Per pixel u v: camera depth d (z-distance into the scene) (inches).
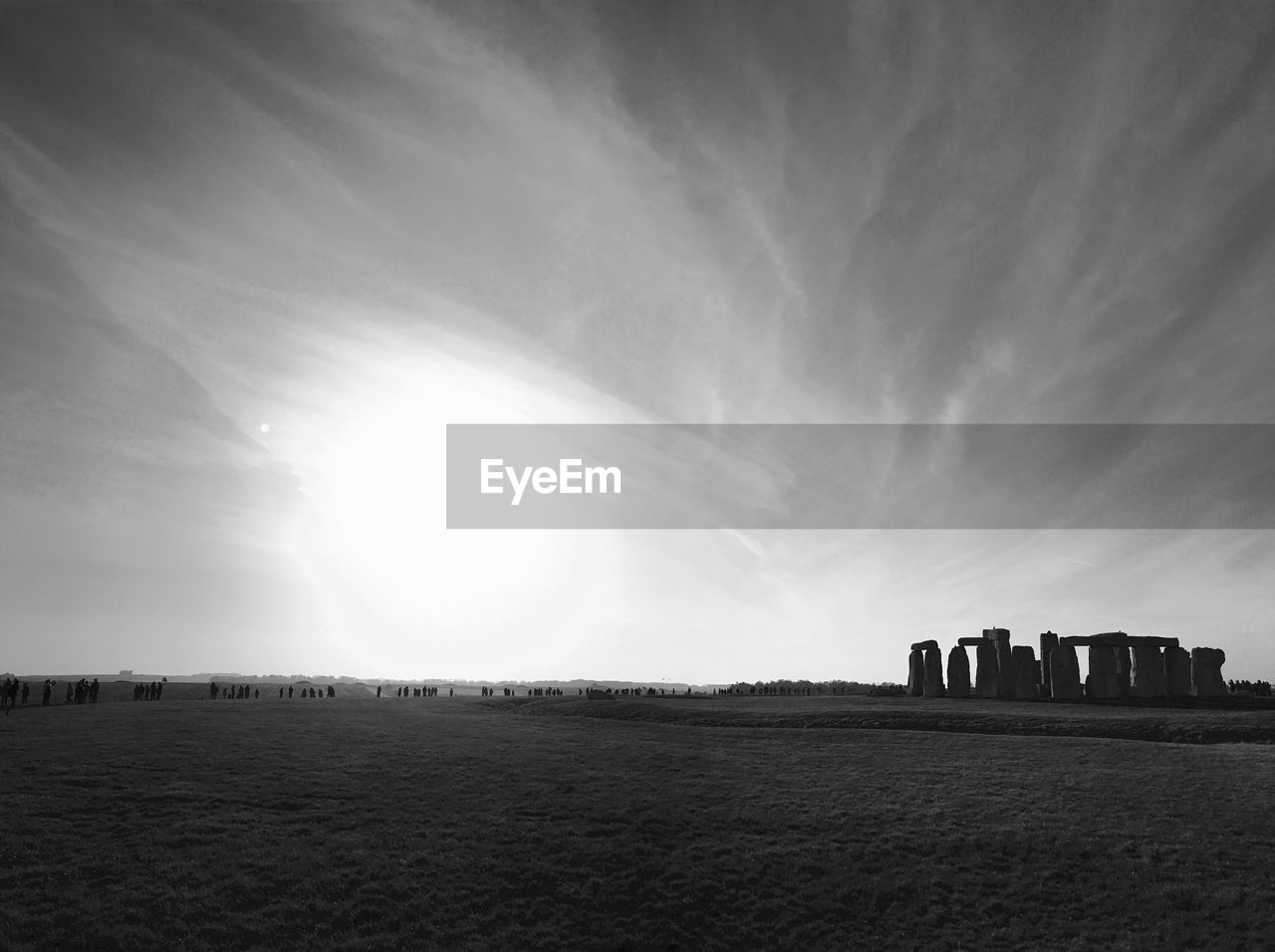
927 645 3309.5
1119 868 1315.2
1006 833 1438.2
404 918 1099.3
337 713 2593.5
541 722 2519.7
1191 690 2987.2
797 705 2878.9
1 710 2536.9
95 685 3174.2
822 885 1264.8
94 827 1289.4
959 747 2025.1
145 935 998.4
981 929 1164.5
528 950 1059.9
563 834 1380.4
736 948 1112.2
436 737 2105.1
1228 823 1470.2
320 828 1349.7
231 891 1119.6
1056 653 3068.4
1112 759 1866.4
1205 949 1110.4
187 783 1531.7
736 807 1550.2
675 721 2588.6
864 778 1740.9
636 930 1126.4
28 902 1047.0
